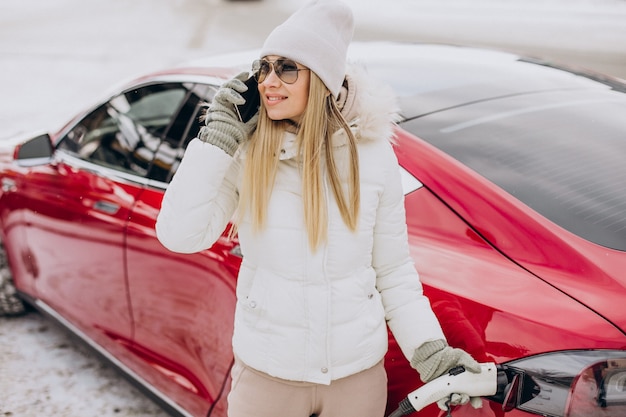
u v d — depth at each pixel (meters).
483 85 2.39
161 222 1.57
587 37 13.15
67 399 3.03
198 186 1.52
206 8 21.27
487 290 1.64
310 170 1.50
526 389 1.46
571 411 1.40
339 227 1.54
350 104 1.56
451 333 1.64
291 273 1.54
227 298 2.15
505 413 1.48
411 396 1.55
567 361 1.43
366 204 1.56
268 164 1.53
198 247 1.59
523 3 20.92
